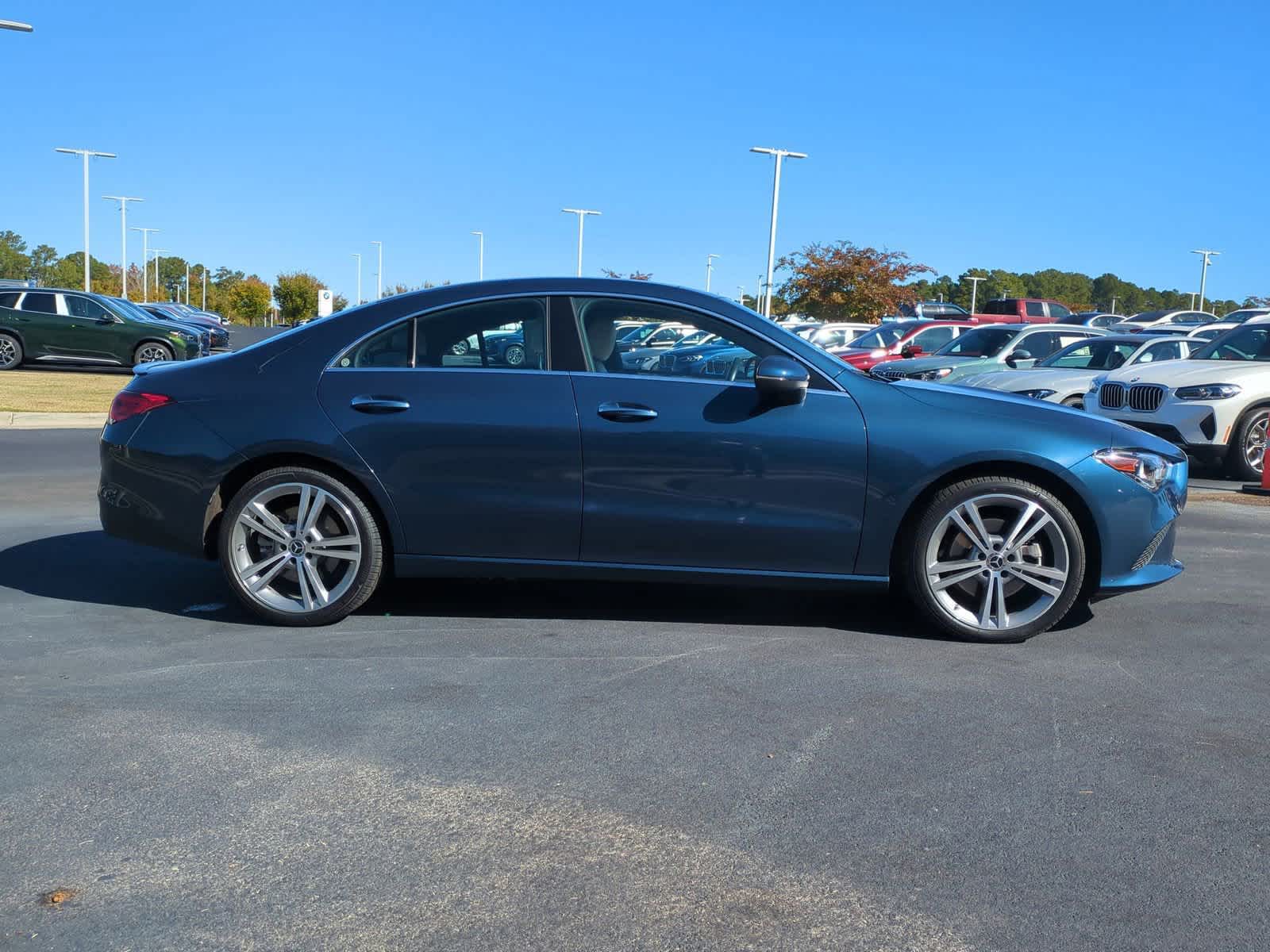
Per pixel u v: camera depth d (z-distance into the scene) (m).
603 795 3.22
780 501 4.71
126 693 4.02
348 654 4.53
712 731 3.72
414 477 4.78
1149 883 2.76
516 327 4.87
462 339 4.88
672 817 3.08
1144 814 3.14
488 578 5.43
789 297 43.91
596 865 2.82
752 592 5.65
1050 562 4.78
